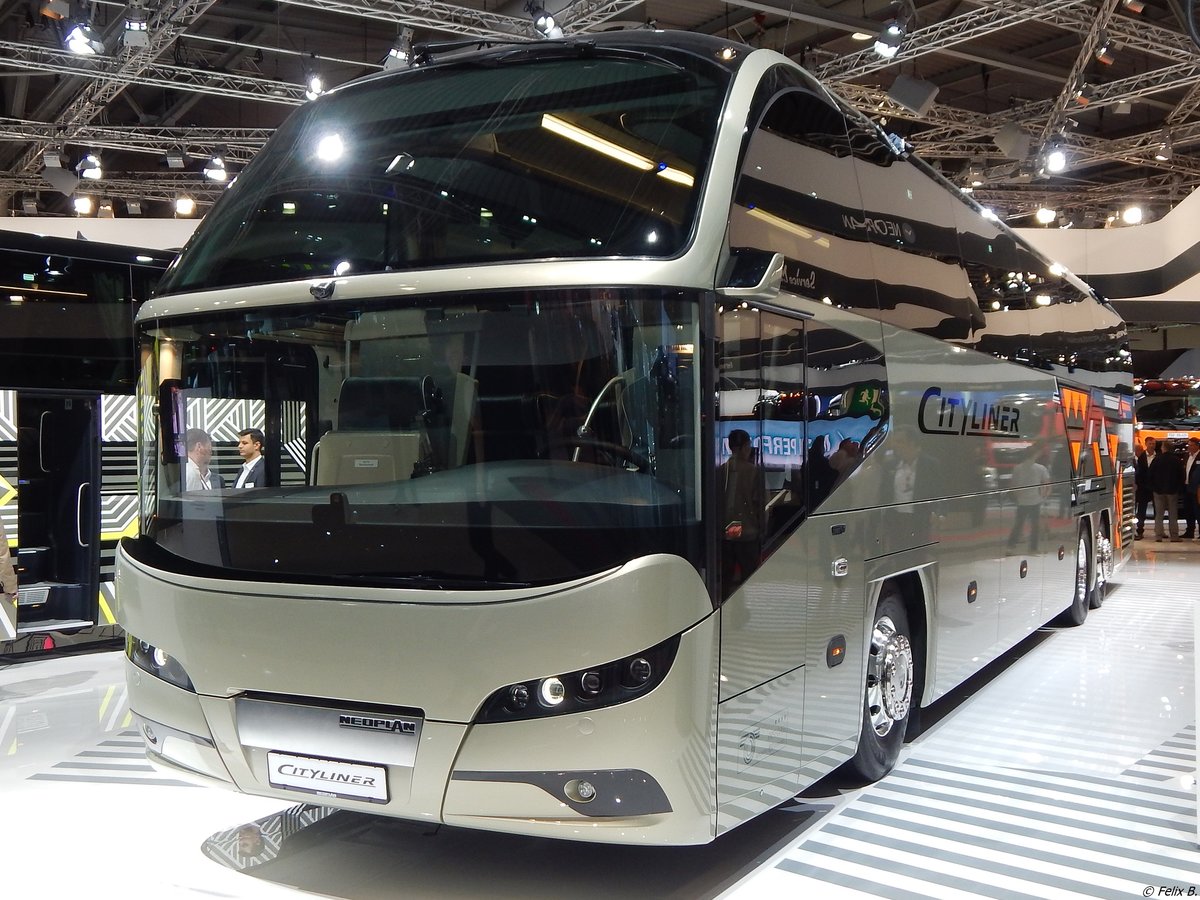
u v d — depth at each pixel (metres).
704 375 3.33
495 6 14.09
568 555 3.24
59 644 8.34
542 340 3.38
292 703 3.57
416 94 4.36
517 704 3.26
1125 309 17.31
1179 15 12.91
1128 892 3.73
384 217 3.80
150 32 13.45
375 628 3.39
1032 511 7.55
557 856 4.14
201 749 3.79
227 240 4.12
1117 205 24.80
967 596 6.02
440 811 3.40
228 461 3.76
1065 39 17.06
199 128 18.78
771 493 3.73
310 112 4.55
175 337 3.97
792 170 4.17
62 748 5.74
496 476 3.36
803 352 4.05
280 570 3.61
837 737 4.30
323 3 12.42
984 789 4.91
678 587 3.24
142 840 4.32
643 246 3.39
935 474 5.51
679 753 3.25
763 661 3.65
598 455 3.29
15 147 20.48
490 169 3.81
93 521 8.58
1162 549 17.03
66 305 8.36
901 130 20.31
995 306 6.84
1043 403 7.95
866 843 4.22
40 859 4.10
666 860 4.07
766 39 16.41
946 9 15.39
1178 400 23.81
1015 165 20.11
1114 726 6.05
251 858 4.11
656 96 3.89
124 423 8.72
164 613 3.79
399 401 3.52
